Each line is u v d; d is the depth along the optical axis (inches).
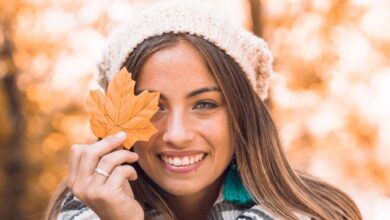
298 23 213.0
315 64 213.3
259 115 82.7
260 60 85.0
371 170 229.1
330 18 211.9
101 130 72.6
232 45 78.4
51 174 328.5
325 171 188.5
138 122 71.7
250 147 81.6
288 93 218.1
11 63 299.4
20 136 326.6
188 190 77.0
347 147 226.4
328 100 217.5
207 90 75.2
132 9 246.4
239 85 79.7
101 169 71.8
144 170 78.2
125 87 71.9
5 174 341.7
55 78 298.5
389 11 213.2
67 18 270.7
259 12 211.2
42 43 287.6
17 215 333.1
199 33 75.6
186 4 77.4
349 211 90.2
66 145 315.9
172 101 74.3
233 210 83.7
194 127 75.4
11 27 289.9
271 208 82.0
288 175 85.0
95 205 71.9
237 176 84.4
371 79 218.8
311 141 221.8
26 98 314.7
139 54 75.3
